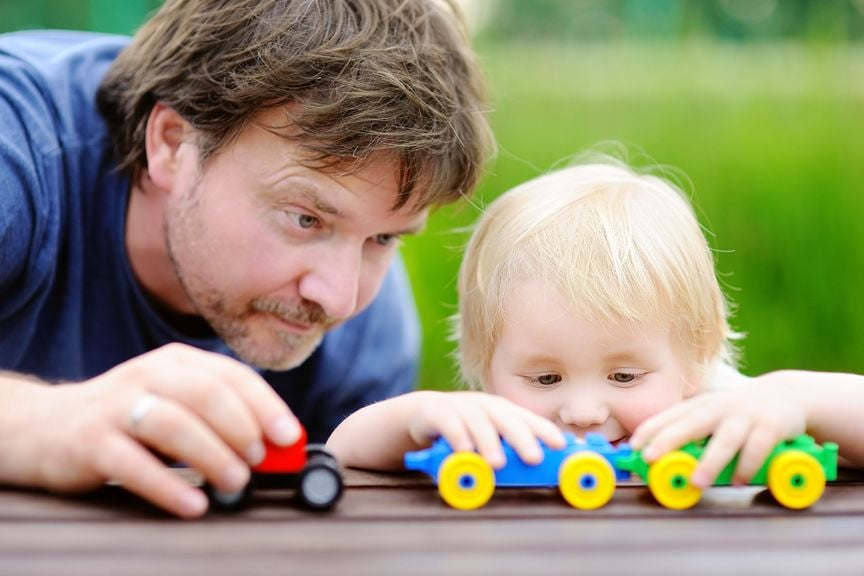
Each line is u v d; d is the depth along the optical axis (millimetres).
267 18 1896
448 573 961
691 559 1035
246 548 1023
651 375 1775
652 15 8102
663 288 1788
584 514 1228
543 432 1313
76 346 2270
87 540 1037
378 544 1056
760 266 4633
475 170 2057
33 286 2109
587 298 1748
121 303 2297
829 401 1462
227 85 1886
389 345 2770
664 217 1903
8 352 2201
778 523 1201
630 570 993
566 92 5645
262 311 1985
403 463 1556
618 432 1775
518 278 1815
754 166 4766
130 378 1170
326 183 1805
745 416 1319
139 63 2145
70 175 2166
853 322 4520
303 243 1887
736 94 5309
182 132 2037
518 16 23266
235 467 1121
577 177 2055
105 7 6188
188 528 1093
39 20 7125
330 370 2666
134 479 1110
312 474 1185
